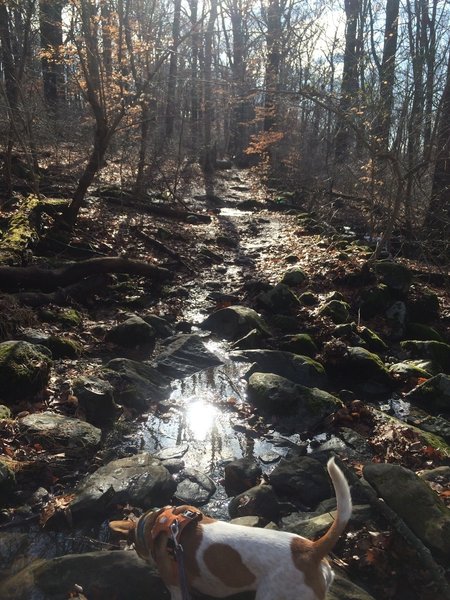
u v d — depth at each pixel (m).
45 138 15.48
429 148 10.70
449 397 6.96
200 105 23.77
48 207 11.27
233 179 23.23
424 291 10.23
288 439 5.86
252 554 2.87
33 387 5.84
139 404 6.19
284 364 7.41
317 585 2.79
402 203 12.98
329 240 13.26
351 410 6.46
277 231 14.79
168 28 14.30
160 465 4.84
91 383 5.99
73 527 4.22
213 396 6.62
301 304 9.43
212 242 12.98
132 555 3.64
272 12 26.53
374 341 8.48
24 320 7.50
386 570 3.85
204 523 3.06
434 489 4.76
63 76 17.03
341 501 2.82
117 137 16.77
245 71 20.84
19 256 9.02
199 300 9.78
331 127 19.67
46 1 11.65
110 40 12.75
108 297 9.27
